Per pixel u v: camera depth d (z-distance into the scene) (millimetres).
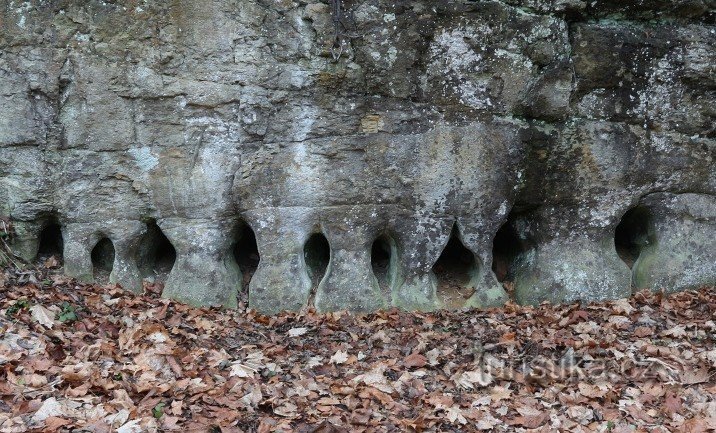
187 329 5824
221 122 6465
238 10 6324
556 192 6820
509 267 7207
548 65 6523
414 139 6531
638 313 6391
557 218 6871
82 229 6555
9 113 6367
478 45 6438
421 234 6660
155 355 5086
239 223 6691
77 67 6355
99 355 5035
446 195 6605
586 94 6656
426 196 6602
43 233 6855
